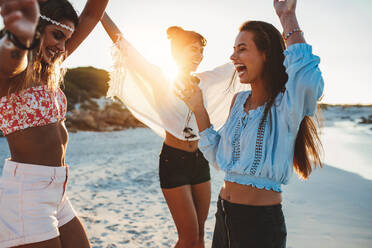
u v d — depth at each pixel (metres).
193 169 2.91
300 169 1.78
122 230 4.09
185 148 2.88
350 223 4.32
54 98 1.73
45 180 1.66
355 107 101.50
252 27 1.67
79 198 5.59
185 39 2.91
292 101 1.49
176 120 2.85
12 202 1.59
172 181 2.80
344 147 15.45
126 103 3.20
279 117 1.57
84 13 2.16
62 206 1.90
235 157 1.69
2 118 1.61
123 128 26.72
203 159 3.01
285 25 1.60
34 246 1.59
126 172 8.12
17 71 1.25
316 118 1.72
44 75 1.70
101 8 2.17
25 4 1.04
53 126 1.72
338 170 8.52
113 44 2.78
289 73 1.52
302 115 1.57
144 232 4.04
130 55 2.82
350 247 3.57
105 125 25.72
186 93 1.87
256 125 1.62
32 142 1.63
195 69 3.07
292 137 1.58
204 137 1.85
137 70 2.88
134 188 6.47
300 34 1.58
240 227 1.63
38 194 1.63
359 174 7.90
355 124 46.44
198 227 3.00
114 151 12.80
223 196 1.75
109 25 2.83
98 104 32.38
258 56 1.66
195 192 3.00
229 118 1.83
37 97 1.63
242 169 1.61
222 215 1.75
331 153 12.83
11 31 1.08
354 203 5.30
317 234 3.94
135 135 22.20
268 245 1.57
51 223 1.67
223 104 3.41
